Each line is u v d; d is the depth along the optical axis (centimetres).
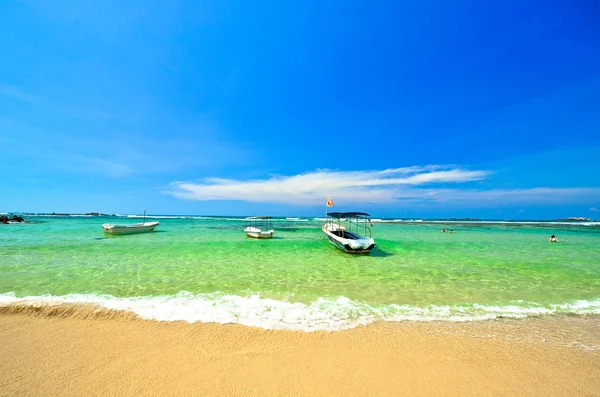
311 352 452
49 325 554
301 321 586
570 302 732
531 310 670
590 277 1004
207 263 1229
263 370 399
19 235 2317
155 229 3347
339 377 383
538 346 482
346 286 877
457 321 598
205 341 488
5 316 595
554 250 1680
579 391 358
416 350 462
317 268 1148
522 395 349
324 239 2169
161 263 1212
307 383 369
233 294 780
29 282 874
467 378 383
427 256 1452
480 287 872
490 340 505
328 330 542
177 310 638
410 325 573
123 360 424
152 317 595
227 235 2511
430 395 347
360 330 544
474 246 1844
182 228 3575
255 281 930
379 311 654
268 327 552
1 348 459
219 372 393
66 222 4525
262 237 2241
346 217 1834
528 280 961
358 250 1430
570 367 414
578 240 2283
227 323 569
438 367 410
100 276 967
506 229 3794
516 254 1523
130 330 532
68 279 919
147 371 395
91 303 667
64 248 1598
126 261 1245
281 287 859
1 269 1055
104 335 510
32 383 366
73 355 438
